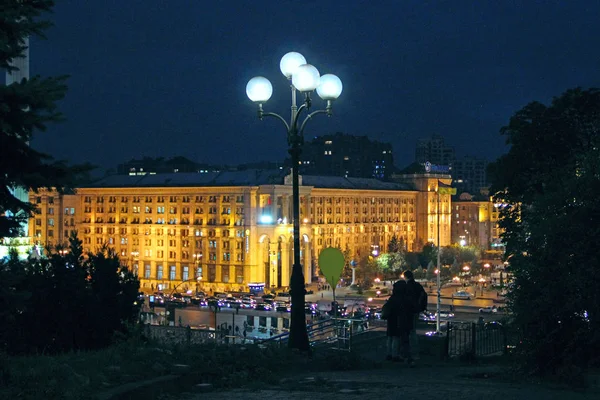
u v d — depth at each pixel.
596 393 18.66
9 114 18.48
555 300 22.80
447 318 136.25
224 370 21.50
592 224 23.30
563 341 22.80
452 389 19.05
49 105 18.83
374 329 43.53
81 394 16.73
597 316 22.23
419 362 29.61
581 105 62.34
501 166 63.72
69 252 39.22
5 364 17.92
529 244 24.08
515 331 23.95
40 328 35.69
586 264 22.67
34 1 19.47
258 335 123.88
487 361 31.12
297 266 29.31
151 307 165.38
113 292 38.97
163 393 18.67
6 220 21.00
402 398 17.69
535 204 25.03
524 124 64.19
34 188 20.38
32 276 36.28
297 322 28.81
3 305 19.92
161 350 22.48
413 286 28.48
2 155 19.66
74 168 20.64
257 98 30.19
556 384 20.88
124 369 19.58
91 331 37.28
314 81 28.83
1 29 18.78
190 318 156.00
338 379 21.61
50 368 18.38
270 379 21.45
